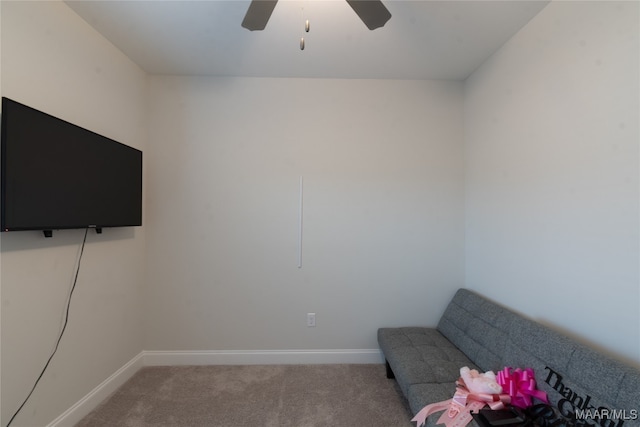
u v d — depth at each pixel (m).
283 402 1.86
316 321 2.38
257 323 2.37
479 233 2.21
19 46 1.35
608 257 1.23
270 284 2.38
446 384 1.54
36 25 1.43
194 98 2.37
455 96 2.40
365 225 2.40
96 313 1.83
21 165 1.28
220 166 2.37
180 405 1.83
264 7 1.28
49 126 1.41
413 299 2.40
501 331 1.65
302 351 2.38
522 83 1.76
